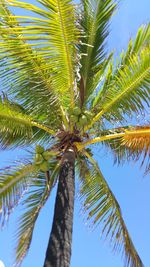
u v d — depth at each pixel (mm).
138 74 8734
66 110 9398
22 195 8453
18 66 8617
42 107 9250
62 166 8797
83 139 9328
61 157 9148
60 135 9258
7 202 8227
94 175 10172
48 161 8945
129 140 9289
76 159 9758
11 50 8117
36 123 9477
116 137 10031
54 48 7980
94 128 9641
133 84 8867
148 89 8812
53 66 8367
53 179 9461
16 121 9281
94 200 9961
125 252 9359
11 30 7906
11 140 9703
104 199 9930
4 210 8109
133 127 9344
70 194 8359
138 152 9570
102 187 10062
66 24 7594
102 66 9961
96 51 9781
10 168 8562
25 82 8930
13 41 8023
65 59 8203
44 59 8305
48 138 10047
